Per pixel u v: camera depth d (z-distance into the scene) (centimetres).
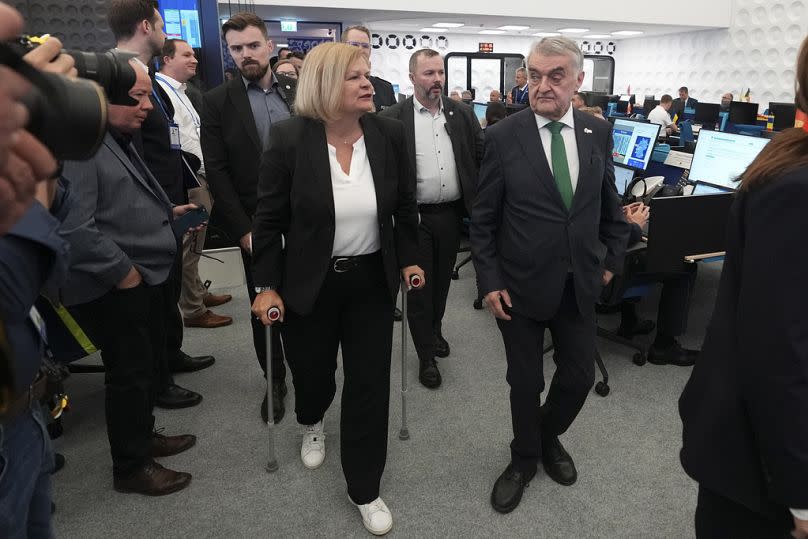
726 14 1085
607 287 269
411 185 177
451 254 277
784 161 82
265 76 231
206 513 187
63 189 95
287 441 225
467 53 1193
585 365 177
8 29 56
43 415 100
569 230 168
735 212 92
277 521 183
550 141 172
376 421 173
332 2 838
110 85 105
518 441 186
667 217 249
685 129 690
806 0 982
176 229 205
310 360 178
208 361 285
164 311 211
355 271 166
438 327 295
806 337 79
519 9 934
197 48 431
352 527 180
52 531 103
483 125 514
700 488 104
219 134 224
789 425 81
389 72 1191
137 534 178
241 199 231
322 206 156
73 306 163
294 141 157
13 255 76
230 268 380
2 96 49
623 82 1409
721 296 97
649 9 1026
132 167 174
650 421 236
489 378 273
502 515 184
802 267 78
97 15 234
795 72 84
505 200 176
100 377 279
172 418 241
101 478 204
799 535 86
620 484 198
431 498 192
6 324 77
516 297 176
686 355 284
